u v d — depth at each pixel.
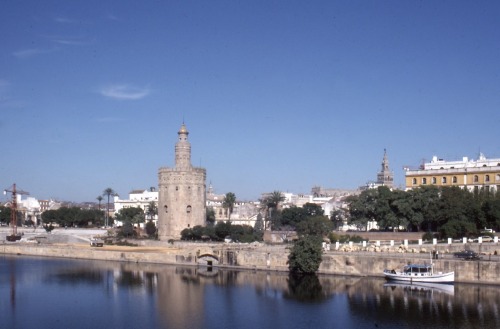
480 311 90.19
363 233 162.75
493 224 150.00
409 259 118.56
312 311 94.00
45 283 126.75
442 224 155.38
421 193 162.25
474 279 110.69
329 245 140.62
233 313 94.44
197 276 133.38
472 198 154.88
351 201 185.75
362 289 109.50
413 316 88.38
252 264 143.00
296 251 131.25
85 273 141.50
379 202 170.88
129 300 106.88
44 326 88.75
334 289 110.75
